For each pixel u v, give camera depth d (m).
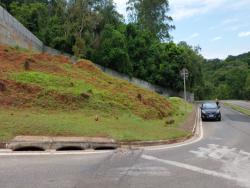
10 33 32.28
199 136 20.30
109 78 32.50
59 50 52.38
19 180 8.45
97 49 57.03
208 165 11.10
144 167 10.49
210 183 8.79
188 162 11.52
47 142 13.12
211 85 124.25
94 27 58.03
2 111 18.03
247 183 8.87
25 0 61.25
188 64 71.19
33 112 19.28
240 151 14.27
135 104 26.64
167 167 10.59
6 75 22.56
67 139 13.80
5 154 11.66
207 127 26.09
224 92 135.00
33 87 21.78
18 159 10.94
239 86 134.25
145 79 65.56
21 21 52.56
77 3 57.09
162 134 17.98
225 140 18.22
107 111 22.83
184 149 14.62
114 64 56.72
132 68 60.88
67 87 24.20
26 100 20.48
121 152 13.12
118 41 57.12
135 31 65.81
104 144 14.09
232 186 8.55
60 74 27.20
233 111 46.16
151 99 30.78
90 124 17.69
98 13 59.22
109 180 8.77
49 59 30.20
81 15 57.09
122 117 22.47
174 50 68.88
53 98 21.58
